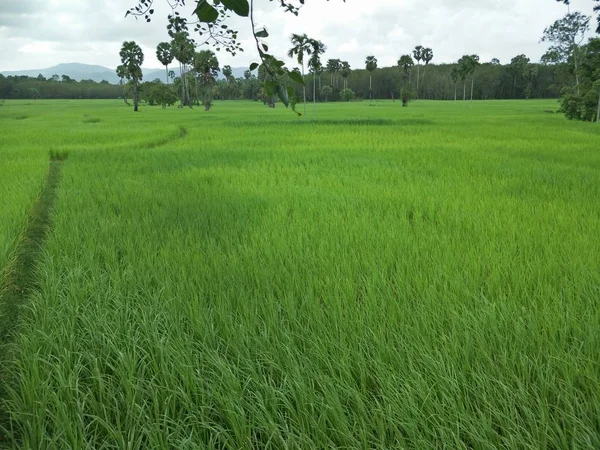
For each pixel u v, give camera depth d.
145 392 3.42
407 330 4.09
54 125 35.75
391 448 2.87
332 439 3.04
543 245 6.36
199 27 1.96
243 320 4.37
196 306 4.69
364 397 3.29
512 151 17.20
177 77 106.25
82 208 9.41
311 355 3.80
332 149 18.36
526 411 3.02
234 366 3.64
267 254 6.17
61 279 5.70
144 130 29.19
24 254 7.36
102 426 3.27
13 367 4.04
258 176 12.45
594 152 16.84
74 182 12.16
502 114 50.53
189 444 3.01
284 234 7.02
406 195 9.74
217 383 3.47
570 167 13.19
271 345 3.96
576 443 2.84
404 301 4.70
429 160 14.82
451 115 48.41
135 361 3.72
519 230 7.13
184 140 23.80
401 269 5.55
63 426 3.11
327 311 4.55
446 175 12.23
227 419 3.21
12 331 4.86
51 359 4.01
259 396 3.26
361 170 13.11
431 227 7.44
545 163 14.05
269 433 3.05
